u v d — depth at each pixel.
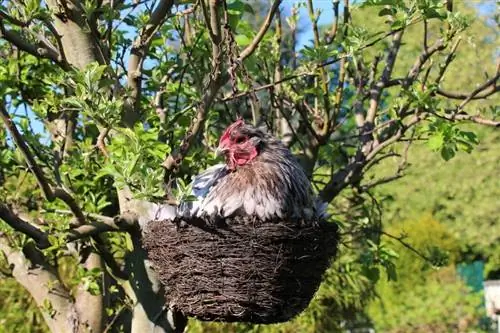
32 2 2.52
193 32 3.03
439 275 8.44
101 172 2.42
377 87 3.10
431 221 8.80
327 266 2.40
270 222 2.29
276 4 2.49
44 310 3.11
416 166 9.73
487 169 9.56
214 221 2.27
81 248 3.08
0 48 3.10
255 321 2.34
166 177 2.46
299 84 3.08
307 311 4.38
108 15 2.58
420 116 2.83
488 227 9.61
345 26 2.98
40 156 2.91
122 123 2.58
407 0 2.71
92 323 3.14
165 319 2.63
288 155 2.36
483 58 7.29
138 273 2.64
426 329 8.22
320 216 2.43
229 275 2.28
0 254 3.14
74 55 2.63
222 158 2.78
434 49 2.96
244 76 2.66
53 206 2.87
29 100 3.14
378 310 8.28
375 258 3.15
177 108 2.96
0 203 2.57
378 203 3.39
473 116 2.84
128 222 2.58
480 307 8.19
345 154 3.32
